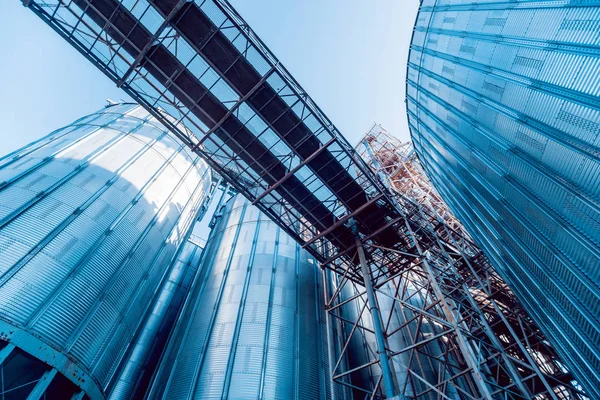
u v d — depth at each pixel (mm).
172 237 24859
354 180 20969
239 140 19641
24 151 19109
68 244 15719
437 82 15469
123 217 19266
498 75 10836
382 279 31719
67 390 13734
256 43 17312
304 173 20859
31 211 15516
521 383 14906
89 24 16703
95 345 15461
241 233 29781
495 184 12148
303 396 17906
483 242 15383
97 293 16219
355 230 23406
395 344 25891
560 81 8344
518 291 13078
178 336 22641
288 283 24500
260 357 18719
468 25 12656
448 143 15516
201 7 15734
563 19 8203
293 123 18719
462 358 23016
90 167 19609
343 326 26953
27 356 12492
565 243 9102
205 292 24969
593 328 8727
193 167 28438
